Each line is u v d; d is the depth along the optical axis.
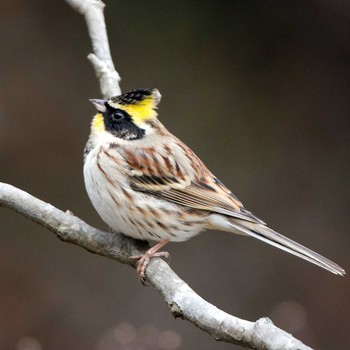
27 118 16.11
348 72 17.56
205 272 15.15
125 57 17.25
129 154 8.45
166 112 16.94
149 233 8.38
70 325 14.33
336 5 17.42
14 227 15.19
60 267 14.94
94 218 15.54
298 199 16.44
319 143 17.06
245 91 17.38
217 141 16.84
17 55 16.83
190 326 14.28
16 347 13.98
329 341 14.44
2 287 14.60
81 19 17.30
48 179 15.74
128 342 10.93
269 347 5.87
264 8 17.73
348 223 16.19
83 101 16.56
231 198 8.59
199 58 17.52
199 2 17.84
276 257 15.33
